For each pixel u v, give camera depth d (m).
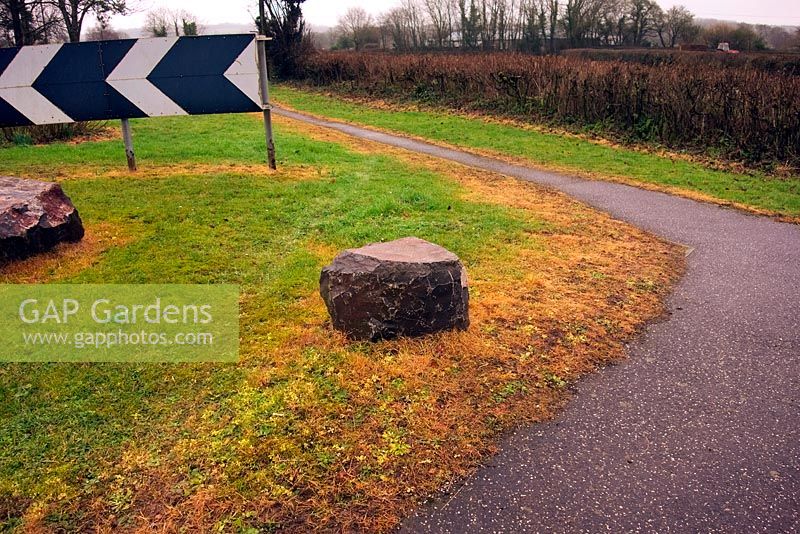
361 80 25.88
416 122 18.36
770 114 11.64
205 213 6.88
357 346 4.14
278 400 3.59
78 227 5.84
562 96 16.61
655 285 5.56
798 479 3.12
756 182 10.34
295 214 7.07
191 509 2.82
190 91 8.34
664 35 42.56
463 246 6.20
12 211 5.26
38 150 10.82
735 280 5.77
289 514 2.81
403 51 39.09
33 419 3.42
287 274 5.33
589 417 3.60
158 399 3.61
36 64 7.84
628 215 8.09
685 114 13.23
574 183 10.20
